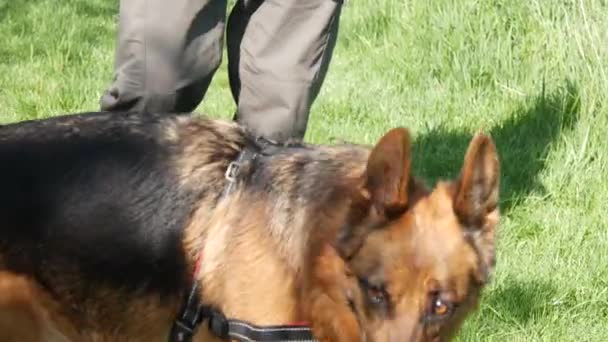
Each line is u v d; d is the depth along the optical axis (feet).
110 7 41.04
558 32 28.09
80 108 28.84
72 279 14.40
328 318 13.85
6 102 29.25
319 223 13.76
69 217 14.25
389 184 13.07
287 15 17.70
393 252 12.94
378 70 31.76
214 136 14.78
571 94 26.40
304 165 14.32
